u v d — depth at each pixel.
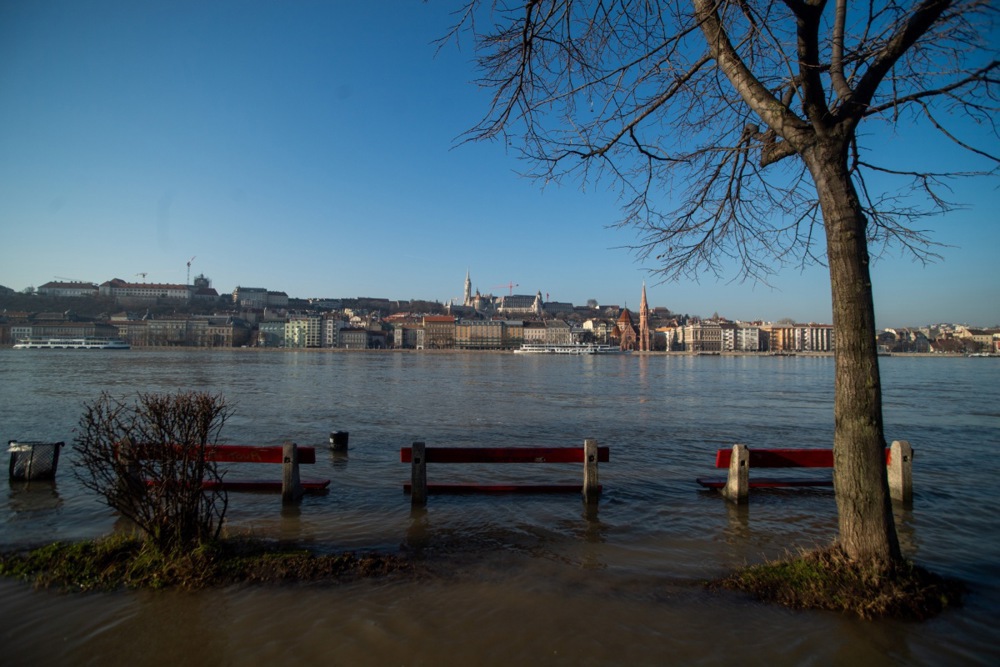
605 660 5.42
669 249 8.73
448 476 13.81
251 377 56.00
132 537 7.87
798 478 13.52
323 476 13.46
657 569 7.73
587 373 81.44
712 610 6.38
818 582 6.50
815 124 6.44
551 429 22.28
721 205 8.12
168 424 7.57
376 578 7.20
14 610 6.23
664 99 7.18
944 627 5.95
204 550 7.28
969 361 157.50
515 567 7.74
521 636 5.84
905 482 11.27
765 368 110.12
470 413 27.72
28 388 38.41
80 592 6.63
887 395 43.78
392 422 23.83
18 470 11.83
